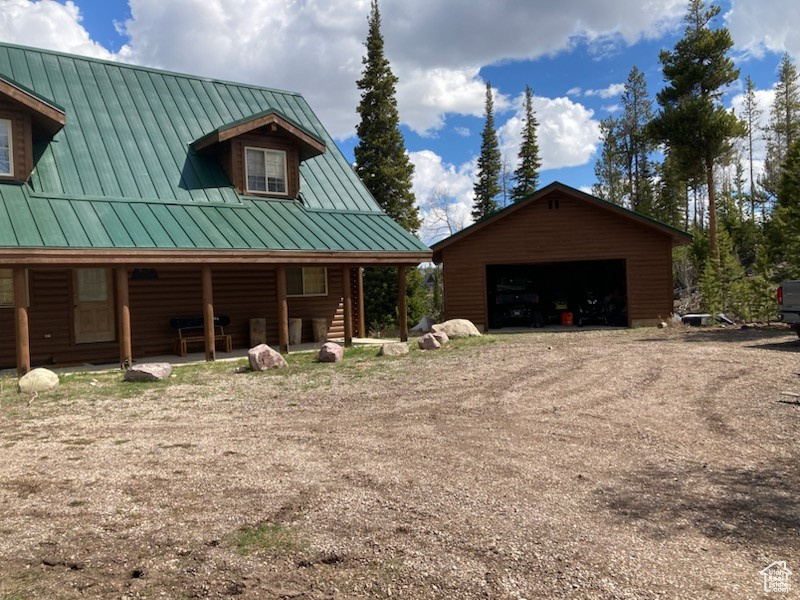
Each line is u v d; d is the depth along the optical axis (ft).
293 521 12.91
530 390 27.68
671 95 103.76
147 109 53.26
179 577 10.53
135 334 46.80
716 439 19.13
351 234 49.90
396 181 108.17
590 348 42.39
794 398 24.14
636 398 25.40
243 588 10.16
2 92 38.11
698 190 189.47
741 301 68.74
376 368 35.81
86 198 41.55
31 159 40.63
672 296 63.82
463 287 65.87
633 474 15.99
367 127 109.19
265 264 43.09
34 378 30.19
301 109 65.16
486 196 161.68
